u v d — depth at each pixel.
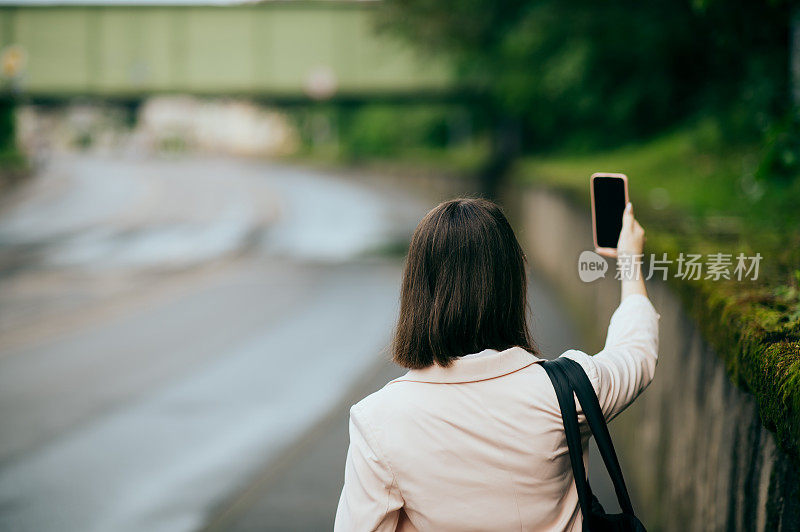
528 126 30.12
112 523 5.09
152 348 10.37
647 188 12.36
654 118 21.05
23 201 36.31
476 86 27.80
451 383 1.62
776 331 2.02
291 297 14.06
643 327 1.81
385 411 1.62
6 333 11.55
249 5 36.50
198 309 13.12
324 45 36.06
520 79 22.05
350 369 8.99
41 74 36.94
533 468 1.59
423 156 49.97
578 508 1.68
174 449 6.47
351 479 1.62
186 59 36.91
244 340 10.72
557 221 13.32
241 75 36.88
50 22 36.78
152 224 28.20
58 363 9.65
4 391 8.41
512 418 1.60
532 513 1.60
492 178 28.39
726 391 2.62
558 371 1.64
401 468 1.59
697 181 11.73
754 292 2.61
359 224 28.52
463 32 22.81
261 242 23.33
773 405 1.73
